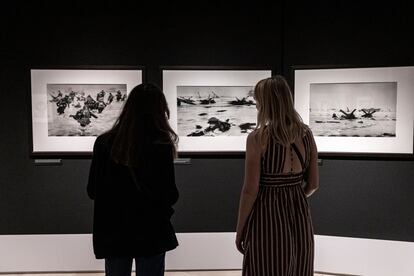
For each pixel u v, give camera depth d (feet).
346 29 10.92
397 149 10.73
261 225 6.63
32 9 11.24
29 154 11.46
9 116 11.48
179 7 11.35
